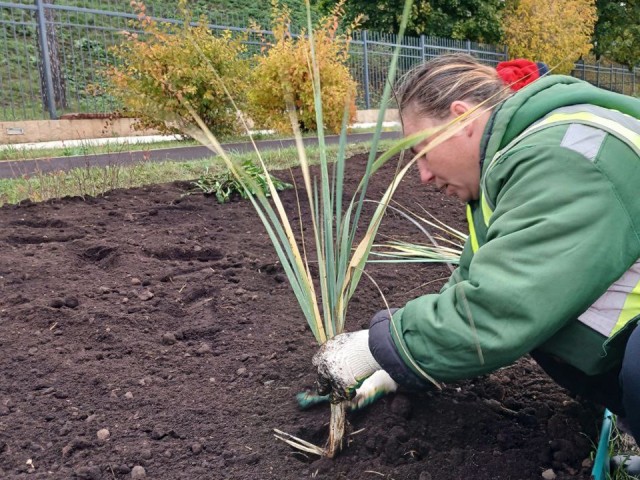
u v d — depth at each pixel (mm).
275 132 11352
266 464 1797
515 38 20609
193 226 4066
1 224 4035
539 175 1409
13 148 8148
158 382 2238
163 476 1749
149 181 5535
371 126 13000
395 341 1520
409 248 3506
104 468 1773
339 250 1706
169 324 2699
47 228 4004
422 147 1659
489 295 1384
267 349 2461
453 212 4648
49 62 10844
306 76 10383
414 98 1642
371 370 1601
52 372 2301
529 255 1370
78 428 1969
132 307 2795
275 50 10773
